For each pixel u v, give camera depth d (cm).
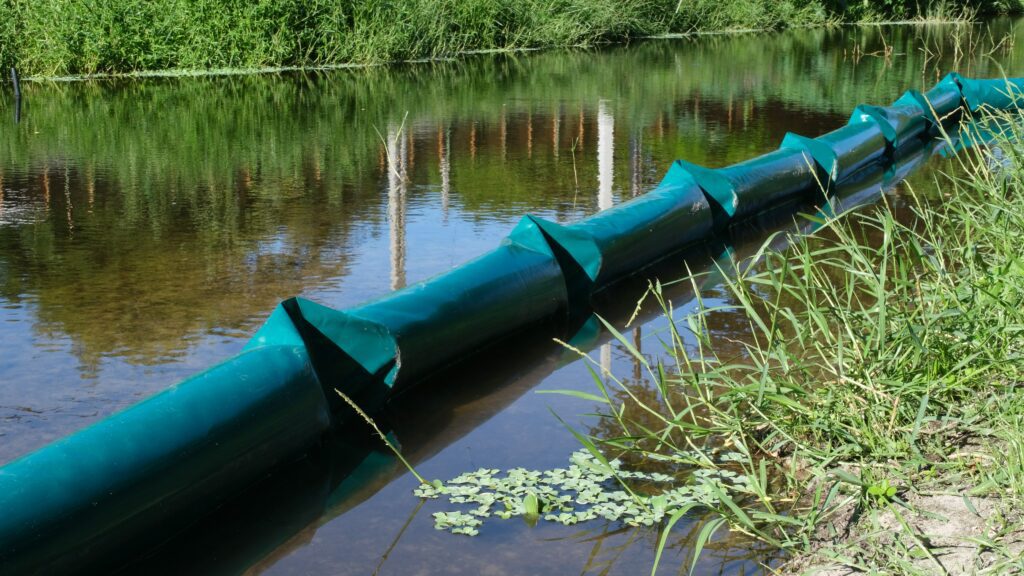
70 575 254
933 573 237
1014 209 392
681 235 561
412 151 862
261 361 318
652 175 761
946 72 1427
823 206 677
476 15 1775
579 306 480
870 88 1281
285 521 289
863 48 1853
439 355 390
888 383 310
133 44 1419
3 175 748
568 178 754
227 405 298
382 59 1574
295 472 319
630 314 466
